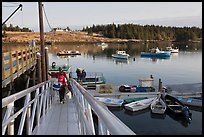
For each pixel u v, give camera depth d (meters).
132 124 24.64
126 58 85.19
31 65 22.11
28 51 21.59
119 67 68.25
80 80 36.81
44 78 18.58
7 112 3.66
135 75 55.06
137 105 27.05
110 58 91.12
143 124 24.58
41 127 7.00
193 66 70.38
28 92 4.96
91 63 77.06
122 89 33.72
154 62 80.12
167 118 25.92
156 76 54.47
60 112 9.56
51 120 8.01
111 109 27.67
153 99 28.86
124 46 159.25
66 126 7.14
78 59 87.88
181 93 32.62
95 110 2.55
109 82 46.25
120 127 1.73
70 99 12.88
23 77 18.69
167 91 33.56
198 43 193.25
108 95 30.98
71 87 13.19
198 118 26.09
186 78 52.78
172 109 25.67
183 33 199.38
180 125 24.39
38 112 7.12
